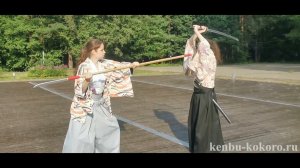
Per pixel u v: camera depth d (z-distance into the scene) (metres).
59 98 9.87
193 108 4.11
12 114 7.48
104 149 3.81
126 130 5.79
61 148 4.79
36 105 8.66
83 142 3.59
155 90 11.46
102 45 3.73
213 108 4.05
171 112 7.44
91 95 3.64
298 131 5.57
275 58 35.16
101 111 3.73
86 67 3.67
